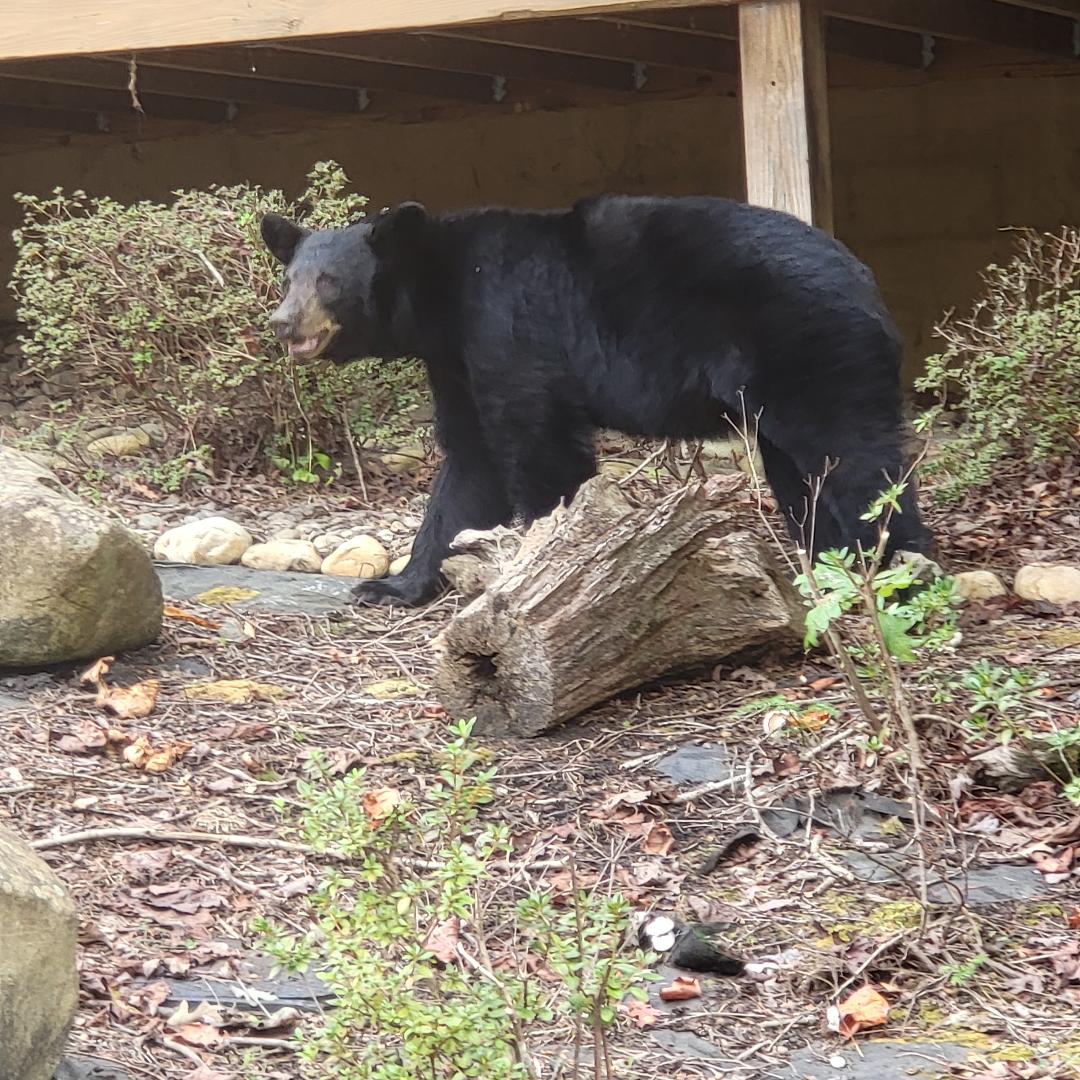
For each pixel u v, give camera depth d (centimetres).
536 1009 411
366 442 1326
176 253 1250
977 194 1684
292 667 820
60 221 1311
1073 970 519
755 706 671
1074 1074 462
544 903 425
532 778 671
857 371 822
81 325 1274
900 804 634
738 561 749
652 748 695
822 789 643
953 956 534
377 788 661
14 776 664
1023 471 1170
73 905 423
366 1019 420
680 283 854
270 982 521
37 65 1561
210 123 1953
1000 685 716
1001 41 1461
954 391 1605
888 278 1734
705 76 1734
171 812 643
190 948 538
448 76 1734
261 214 1239
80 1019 490
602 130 1802
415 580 941
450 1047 395
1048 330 1155
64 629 766
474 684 721
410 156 1884
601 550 712
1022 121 1653
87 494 1201
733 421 866
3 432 1416
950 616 650
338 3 1154
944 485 1107
